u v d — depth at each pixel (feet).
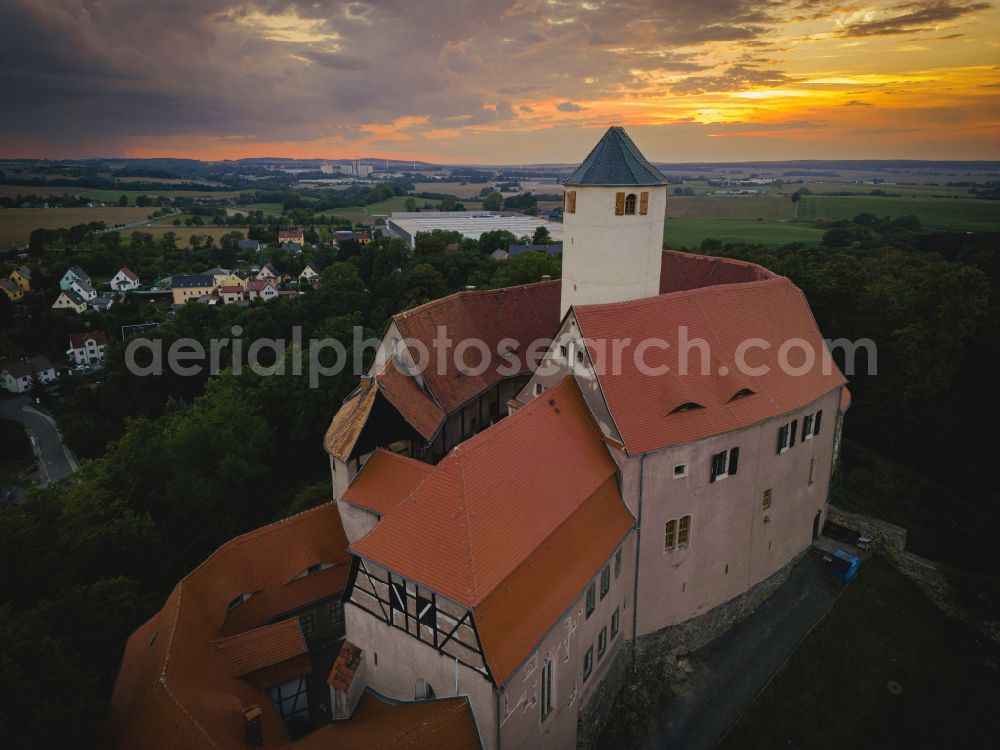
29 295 570.87
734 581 132.46
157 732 83.46
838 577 146.41
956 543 164.66
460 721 85.05
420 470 115.44
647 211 135.85
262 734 89.35
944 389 191.21
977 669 132.05
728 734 113.91
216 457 196.85
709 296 135.74
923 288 199.00
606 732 113.09
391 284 396.57
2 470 326.44
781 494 137.39
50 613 108.78
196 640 101.24
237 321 394.52
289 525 126.11
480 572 84.84
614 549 103.91
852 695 123.54
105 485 180.96
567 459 107.65
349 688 97.86
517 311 173.58
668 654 126.00
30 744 78.07
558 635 92.89
